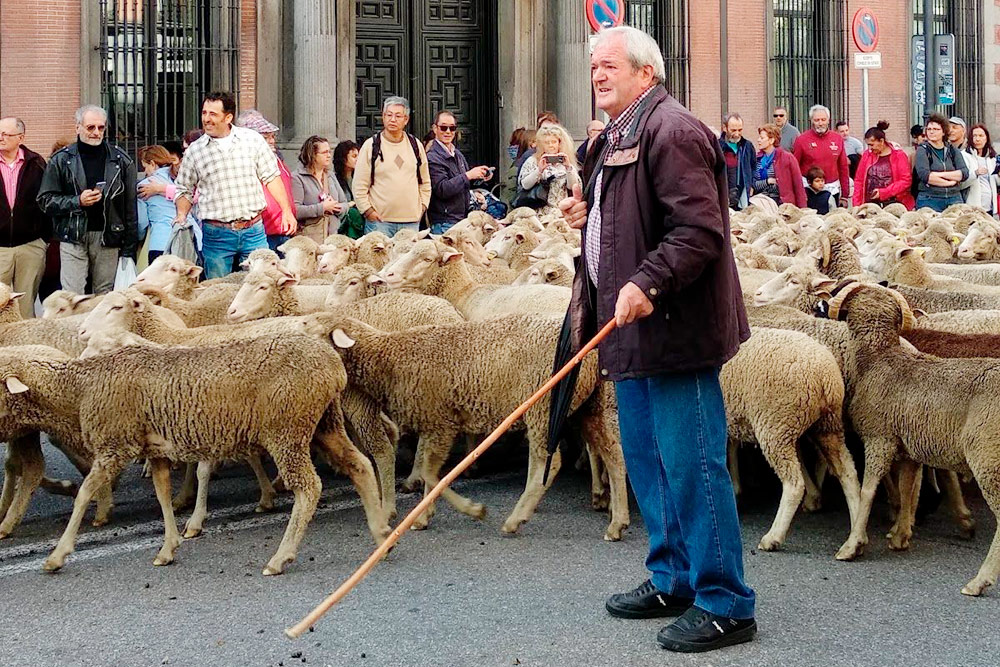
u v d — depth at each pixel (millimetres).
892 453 6531
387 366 7164
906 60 25812
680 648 5238
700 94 23391
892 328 6641
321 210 13180
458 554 6715
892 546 6738
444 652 5305
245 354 6457
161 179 13164
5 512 7508
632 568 6406
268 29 19016
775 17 24297
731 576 5285
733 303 5312
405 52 20859
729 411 6863
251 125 13008
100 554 6871
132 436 6555
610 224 5316
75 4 18078
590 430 7004
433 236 9945
